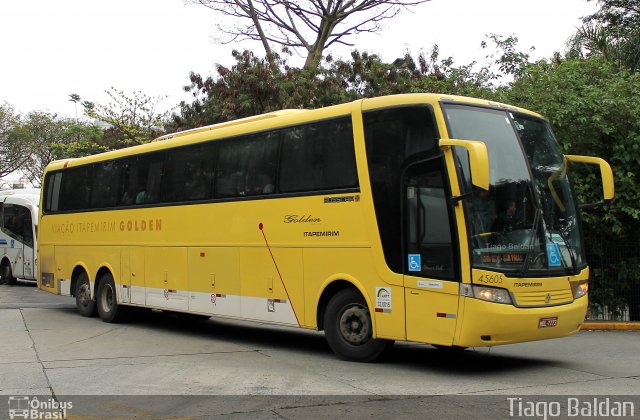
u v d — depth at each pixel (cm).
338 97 2489
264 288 1087
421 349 1123
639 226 1467
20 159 4862
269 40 3123
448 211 845
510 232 859
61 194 1709
